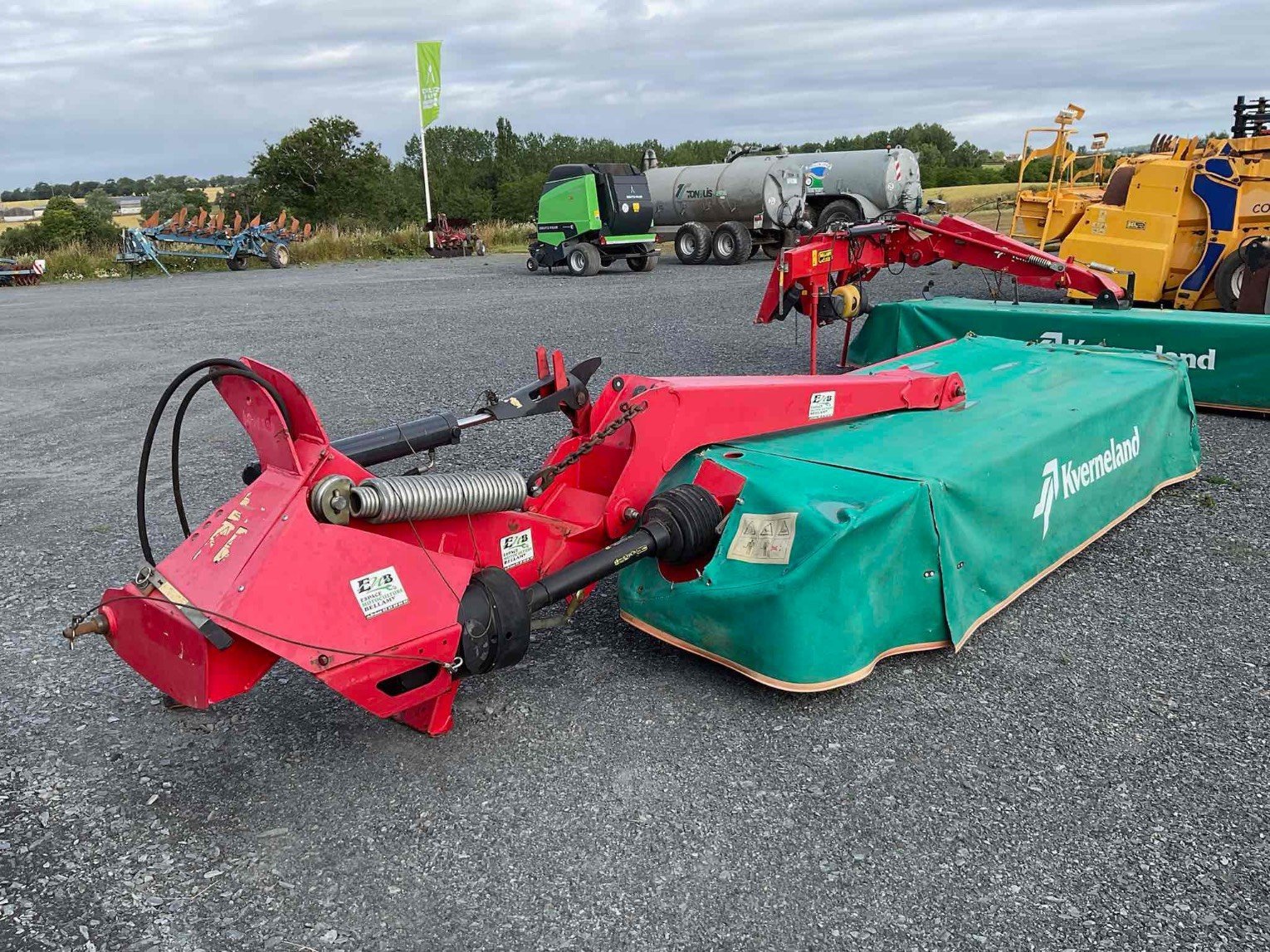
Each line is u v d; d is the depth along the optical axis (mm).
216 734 3424
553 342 11523
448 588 3014
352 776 3150
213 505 5938
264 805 3012
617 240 22031
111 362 11305
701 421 4074
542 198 22422
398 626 2873
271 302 17594
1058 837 2785
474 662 3094
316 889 2645
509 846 2799
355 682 2771
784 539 3518
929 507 3656
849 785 3045
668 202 24516
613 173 21953
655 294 16797
